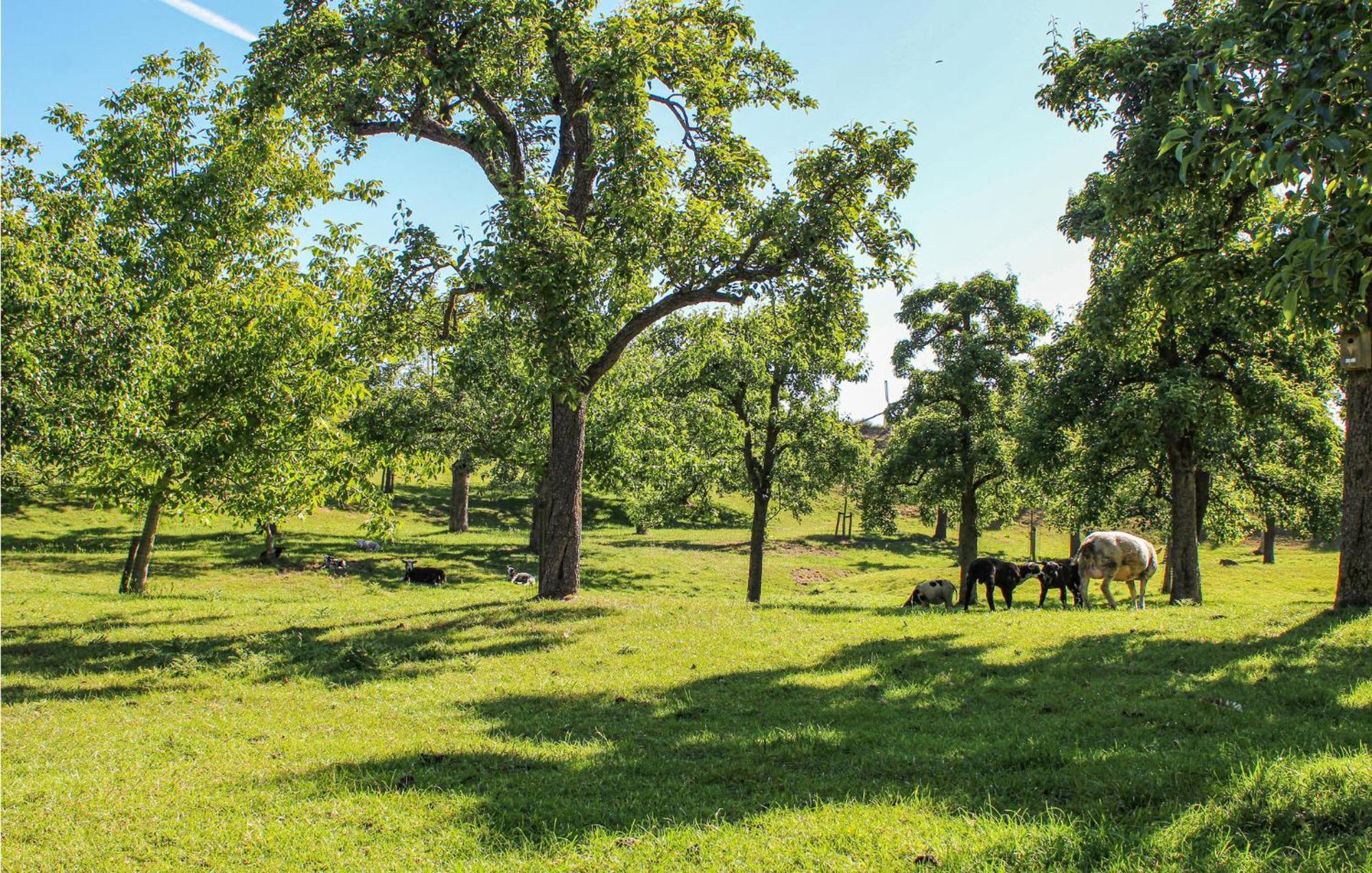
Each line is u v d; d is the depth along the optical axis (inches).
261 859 242.5
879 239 796.0
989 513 1584.6
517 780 306.7
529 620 693.3
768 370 1430.9
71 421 567.2
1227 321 976.3
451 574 1638.8
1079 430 1188.5
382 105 815.1
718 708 414.9
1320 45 260.2
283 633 681.0
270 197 1068.5
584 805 274.8
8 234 561.3
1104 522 1293.1
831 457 1462.8
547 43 795.4
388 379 1314.0
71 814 285.4
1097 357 1099.3
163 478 764.0
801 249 746.8
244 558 1587.1
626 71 702.5
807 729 355.9
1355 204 244.4
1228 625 566.9
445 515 2496.3
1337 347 906.1
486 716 418.3
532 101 863.1
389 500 860.0
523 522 2551.7
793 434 1446.9
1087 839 219.1
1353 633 496.4
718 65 822.5
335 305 832.9
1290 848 207.6
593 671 518.6
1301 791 235.0
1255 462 1195.3
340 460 822.5
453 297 797.9
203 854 248.2
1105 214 776.3
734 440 1437.0
